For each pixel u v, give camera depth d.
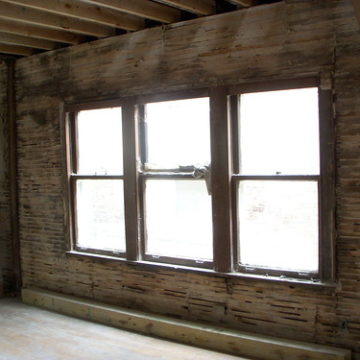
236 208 3.44
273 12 3.16
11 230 4.94
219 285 3.53
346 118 2.96
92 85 4.12
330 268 3.08
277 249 3.33
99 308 4.07
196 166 3.58
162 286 3.84
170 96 3.67
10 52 4.42
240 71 3.32
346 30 2.92
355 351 3.03
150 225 3.93
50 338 3.73
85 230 4.38
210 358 3.30
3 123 4.90
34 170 4.66
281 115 3.27
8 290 4.98
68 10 3.29
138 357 3.34
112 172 4.15
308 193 3.19
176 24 3.59
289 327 3.26
